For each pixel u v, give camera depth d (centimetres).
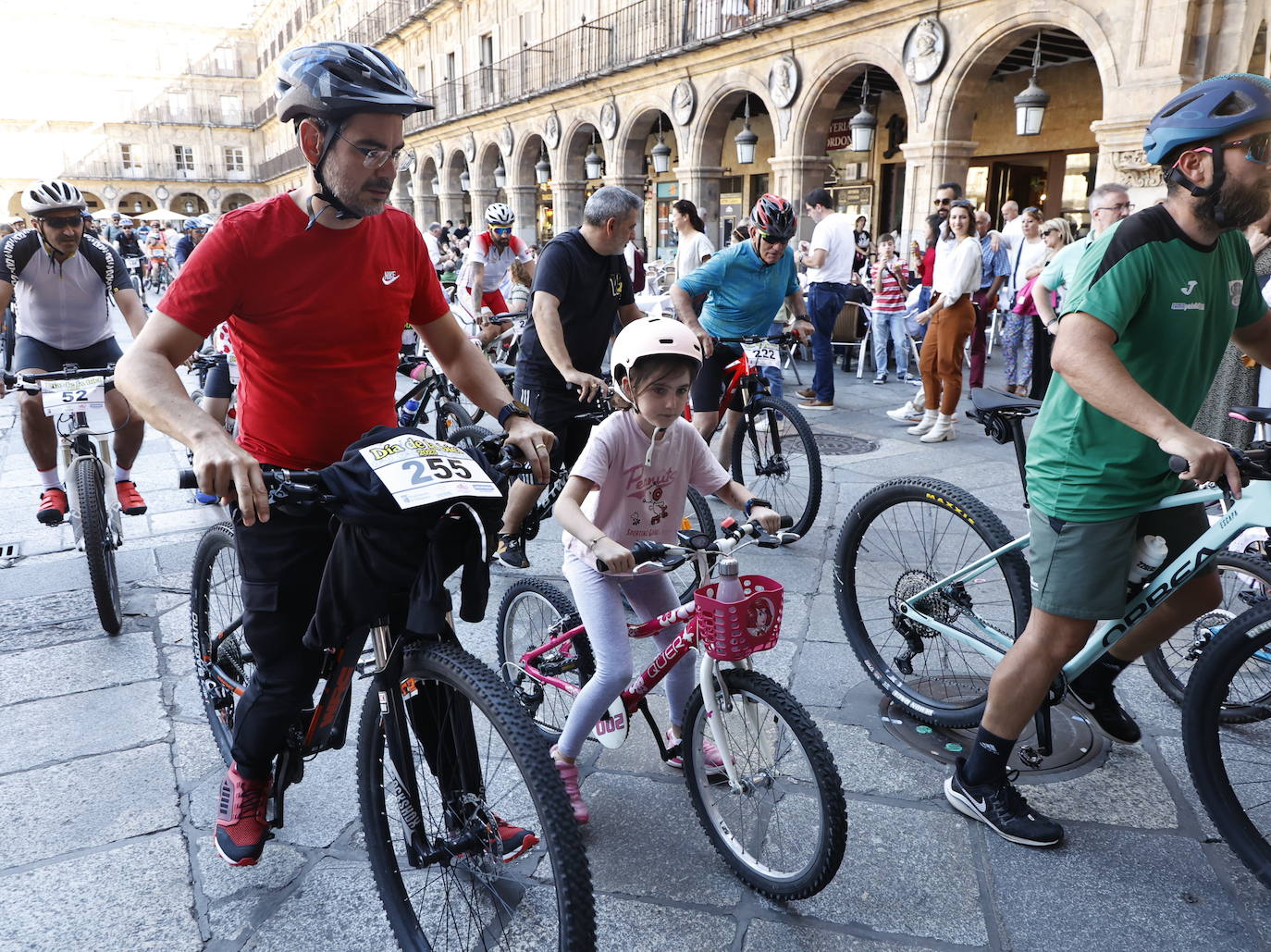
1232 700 288
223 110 6431
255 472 165
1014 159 1541
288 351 196
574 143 2259
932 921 212
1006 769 257
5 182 5931
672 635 253
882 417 780
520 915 212
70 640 369
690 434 242
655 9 1858
